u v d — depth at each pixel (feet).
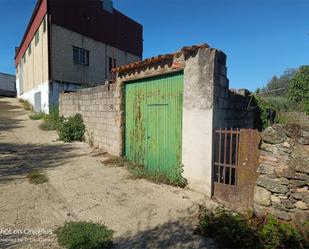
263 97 32.65
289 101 28.27
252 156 14.40
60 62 54.75
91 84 60.23
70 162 24.47
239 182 14.99
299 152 11.77
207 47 16.44
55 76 53.67
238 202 15.01
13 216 13.71
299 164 11.71
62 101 38.96
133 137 24.00
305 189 11.67
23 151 28.30
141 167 22.43
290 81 26.14
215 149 16.49
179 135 19.03
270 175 12.59
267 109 30.07
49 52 52.60
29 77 72.13
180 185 18.06
